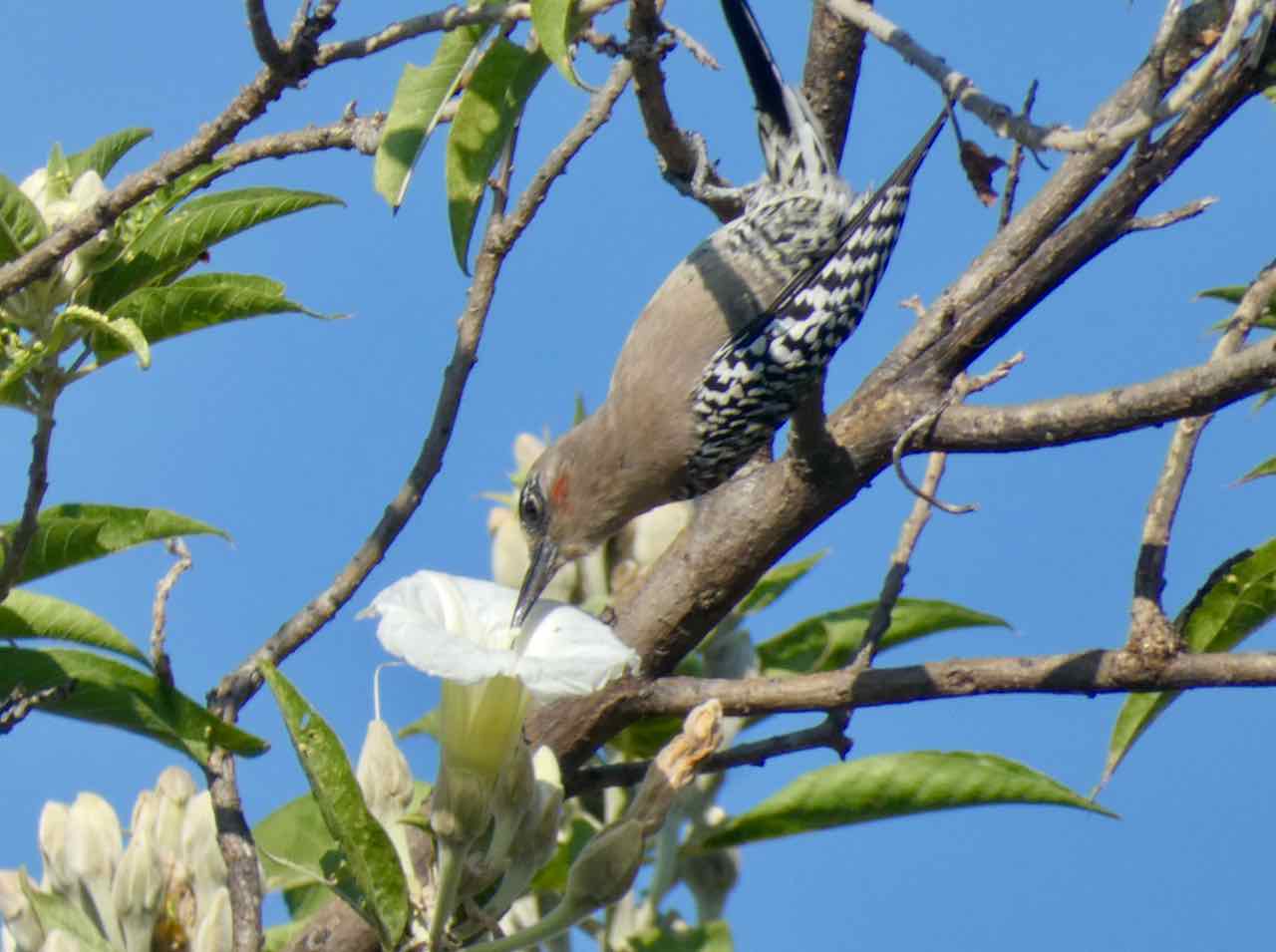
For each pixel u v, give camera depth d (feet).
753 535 27.32
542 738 26.53
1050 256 27.20
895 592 27.20
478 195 25.93
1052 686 25.11
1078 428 25.52
